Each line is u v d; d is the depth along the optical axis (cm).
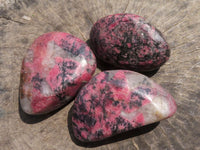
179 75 11
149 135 10
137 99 10
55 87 10
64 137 10
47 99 10
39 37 12
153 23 13
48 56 11
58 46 11
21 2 13
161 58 11
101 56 12
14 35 13
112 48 11
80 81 11
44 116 11
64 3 14
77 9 13
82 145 10
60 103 11
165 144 10
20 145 10
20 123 11
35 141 10
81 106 10
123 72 10
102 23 12
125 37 11
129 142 10
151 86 10
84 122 10
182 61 12
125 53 11
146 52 11
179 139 10
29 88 11
